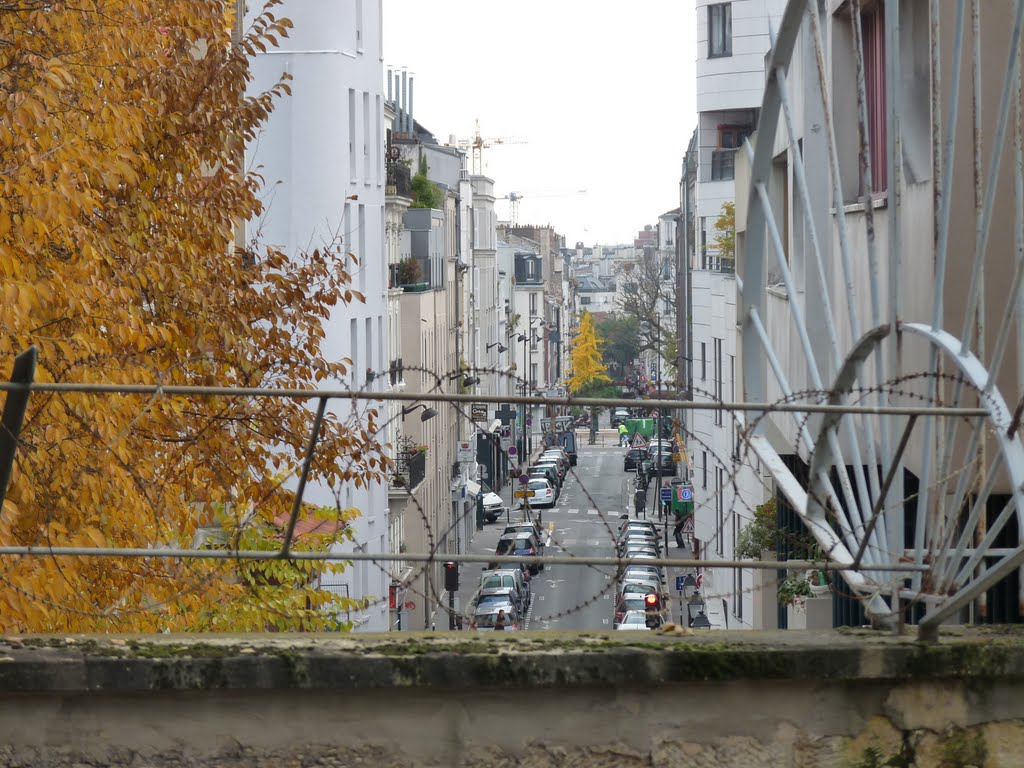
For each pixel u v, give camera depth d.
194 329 14.27
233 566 12.46
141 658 5.77
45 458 10.33
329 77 46.22
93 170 11.72
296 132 46.12
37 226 10.63
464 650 5.87
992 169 8.07
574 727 5.90
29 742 5.81
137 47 13.11
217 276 15.00
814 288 16.81
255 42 15.65
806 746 5.95
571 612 6.23
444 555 6.09
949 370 10.33
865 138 9.68
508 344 147.38
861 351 8.52
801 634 6.23
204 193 15.16
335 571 14.72
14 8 11.46
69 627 11.27
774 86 11.45
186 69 14.52
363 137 50.69
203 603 13.30
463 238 106.94
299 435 14.51
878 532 7.91
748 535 23.36
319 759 5.85
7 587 9.36
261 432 14.55
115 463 11.05
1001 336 6.75
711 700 5.93
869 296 14.08
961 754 5.98
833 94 16.16
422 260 74.38
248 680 5.77
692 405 5.79
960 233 10.44
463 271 93.19
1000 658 5.95
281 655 5.80
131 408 11.45
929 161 11.85
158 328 12.38
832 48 16.12
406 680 5.80
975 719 5.99
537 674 5.82
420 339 67.31
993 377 6.77
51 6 11.72
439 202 82.44
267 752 5.84
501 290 154.62
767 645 5.96
